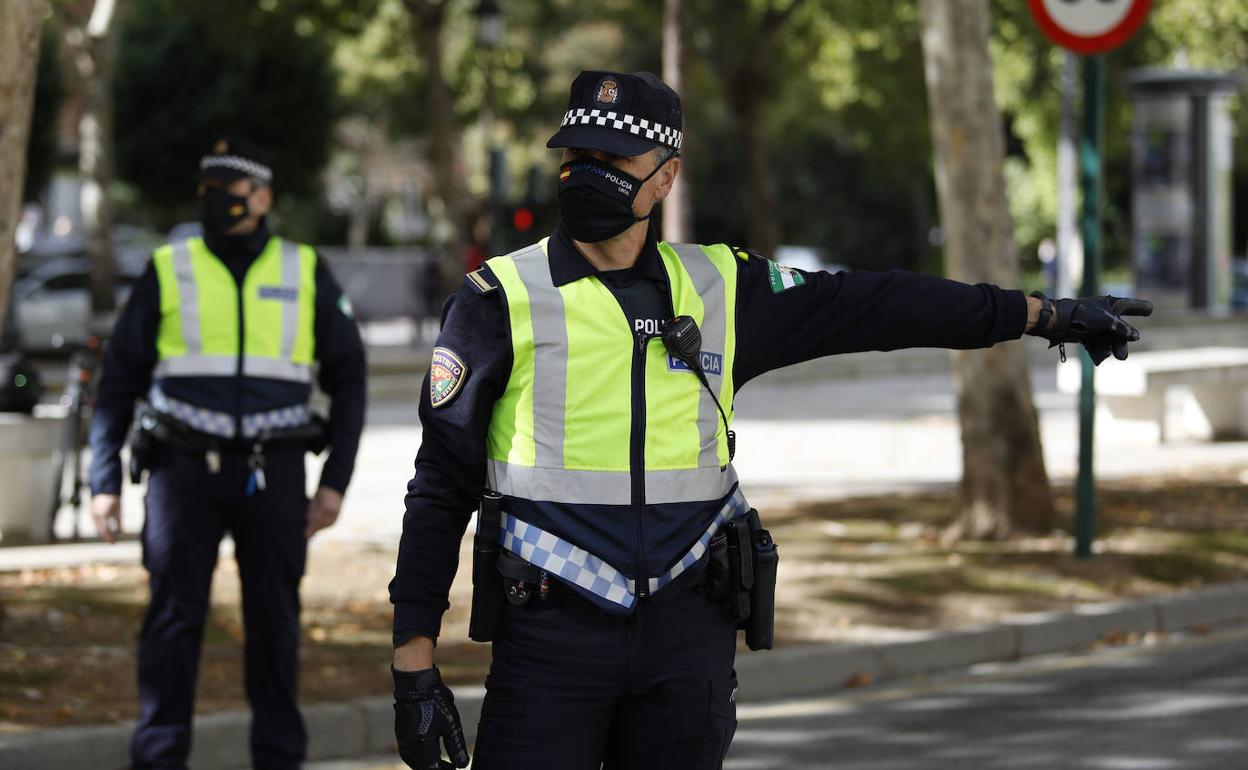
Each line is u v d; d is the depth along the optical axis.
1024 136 117.38
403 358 68.62
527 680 8.48
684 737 8.61
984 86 26.97
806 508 29.73
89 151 75.75
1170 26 76.31
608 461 8.48
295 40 82.19
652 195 8.59
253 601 15.11
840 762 17.23
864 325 8.97
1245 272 99.38
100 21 75.62
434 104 80.25
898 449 41.47
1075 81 91.06
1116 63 88.25
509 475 8.54
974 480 27.03
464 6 106.12
